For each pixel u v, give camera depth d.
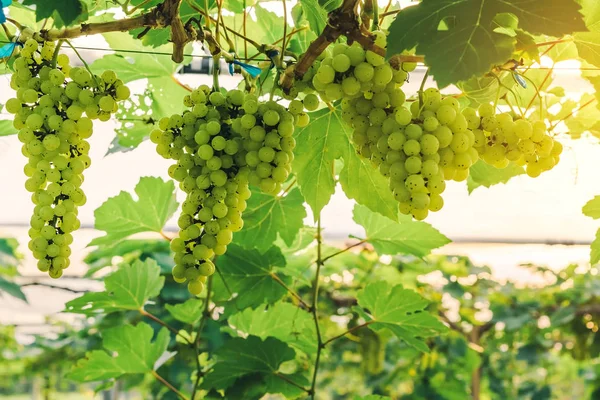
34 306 2.81
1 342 3.58
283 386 1.31
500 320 2.98
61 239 0.87
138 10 1.13
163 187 1.29
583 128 1.28
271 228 1.26
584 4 0.91
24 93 0.89
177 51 0.95
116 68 1.25
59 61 0.93
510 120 0.88
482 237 2.07
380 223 1.33
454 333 2.89
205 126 0.90
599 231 1.16
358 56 0.85
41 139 0.89
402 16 0.83
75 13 0.90
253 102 0.90
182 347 1.86
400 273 2.70
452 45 0.81
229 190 0.91
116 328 1.35
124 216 1.29
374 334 2.46
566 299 2.96
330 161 1.09
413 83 1.46
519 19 0.82
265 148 0.89
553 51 1.08
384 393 3.18
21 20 1.15
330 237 2.18
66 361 3.10
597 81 1.09
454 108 0.84
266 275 1.34
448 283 2.93
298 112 0.92
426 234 1.32
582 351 2.83
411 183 0.82
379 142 0.87
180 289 2.16
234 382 1.30
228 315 1.39
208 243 0.89
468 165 0.85
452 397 2.95
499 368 3.92
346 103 0.91
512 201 1.91
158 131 0.94
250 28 1.23
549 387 4.05
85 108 0.90
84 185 1.77
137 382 2.44
